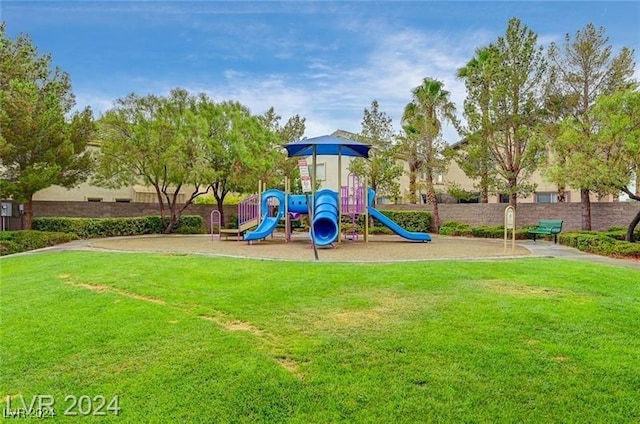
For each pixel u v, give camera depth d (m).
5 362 4.23
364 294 6.19
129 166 19.08
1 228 18.19
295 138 28.97
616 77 15.84
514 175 17.86
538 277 7.31
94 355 4.30
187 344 4.45
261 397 3.46
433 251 12.09
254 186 21.14
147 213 22.58
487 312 5.28
